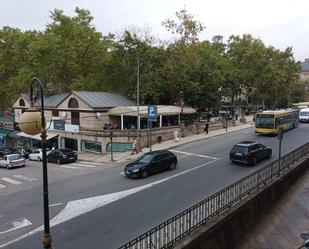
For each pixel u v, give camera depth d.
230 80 66.00
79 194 21.92
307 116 57.09
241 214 14.44
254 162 26.38
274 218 16.48
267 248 13.63
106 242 14.04
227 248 13.32
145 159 25.53
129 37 51.00
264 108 84.62
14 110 59.94
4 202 21.66
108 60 53.91
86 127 44.06
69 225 16.39
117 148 39.44
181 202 18.33
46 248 9.06
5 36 64.81
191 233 11.71
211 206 13.44
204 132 47.62
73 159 36.81
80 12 57.12
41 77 56.72
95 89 55.22
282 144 35.09
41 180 28.56
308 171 24.12
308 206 17.86
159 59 49.88
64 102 46.69
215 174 24.17
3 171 34.66
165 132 41.94
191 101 49.53
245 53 71.88
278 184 18.86
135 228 15.23
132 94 50.06
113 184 23.70
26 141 54.31
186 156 31.84
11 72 66.38
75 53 53.44
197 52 53.19
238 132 46.62
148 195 20.22
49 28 55.47
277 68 74.19
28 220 17.69
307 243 12.23
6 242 15.09
